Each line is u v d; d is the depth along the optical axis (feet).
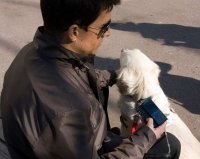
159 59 14.48
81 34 5.11
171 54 14.75
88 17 4.98
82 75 5.49
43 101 4.81
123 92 8.36
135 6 18.84
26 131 4.74
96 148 5.49
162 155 6.77
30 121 4.75
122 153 5.64
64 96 4.86
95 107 5.49
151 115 6.25
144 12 18.21
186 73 13.52
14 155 5.00
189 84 12.91
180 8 18.31
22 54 5.50
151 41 15.76
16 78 5.16
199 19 17.22
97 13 5.01
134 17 17.79
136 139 5.80
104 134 5.88
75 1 4.85
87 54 5.33
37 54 5.22
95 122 5.50
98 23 5.11
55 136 4.72
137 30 16.67
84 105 4.89
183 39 15.74
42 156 4.79
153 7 18.63
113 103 11.92
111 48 15.42
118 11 18.40
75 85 5.18
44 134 4.72
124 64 8.32
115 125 11.11
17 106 4.86
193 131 10.93
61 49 5.13
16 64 5.42
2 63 15.03
